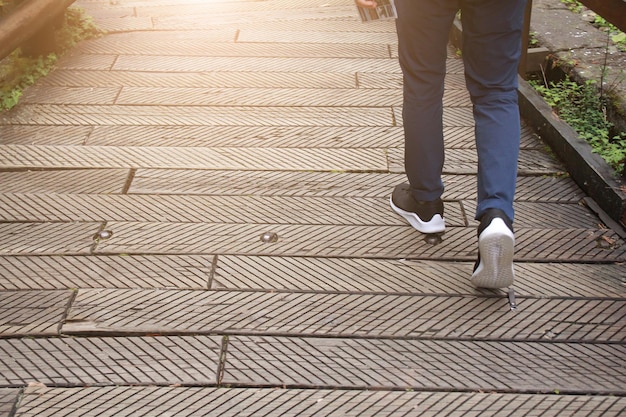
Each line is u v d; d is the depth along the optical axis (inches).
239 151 138.1
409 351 92.7
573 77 169.5
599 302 101.5
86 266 106.7
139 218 117.7
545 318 98.5
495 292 103.3
